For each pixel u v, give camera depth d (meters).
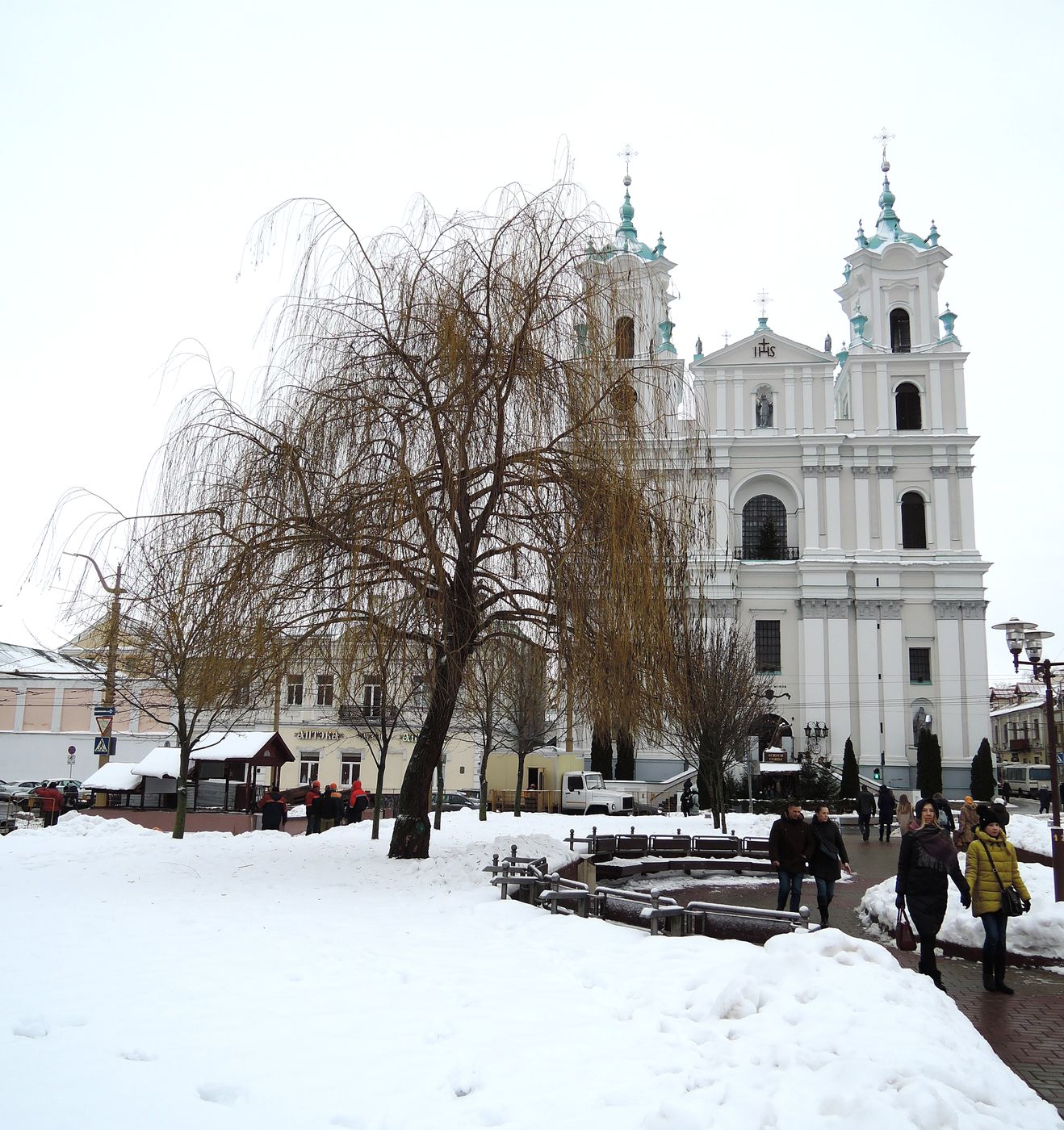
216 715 21.31
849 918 17.02
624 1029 6.98
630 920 13.38
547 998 7.77
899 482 58.34
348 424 14.23
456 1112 5.52
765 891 21.34
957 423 58.19
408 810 16.44
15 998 7.51
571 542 14.02
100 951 9.26
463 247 15.11
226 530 14.25
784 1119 5.22
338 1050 6.46
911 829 10.71
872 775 54.81
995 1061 6.31
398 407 14.31
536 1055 6.41
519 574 15.08
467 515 14.51
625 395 15.02
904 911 10.86
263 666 13.88
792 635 57.34
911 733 55.78
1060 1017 9.72
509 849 17.09
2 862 16.14
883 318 60.38
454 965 8.94
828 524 57.75
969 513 57.47
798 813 14.80
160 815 29.67
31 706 50.94
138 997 7.59
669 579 15.18
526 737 34.84
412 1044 6.60
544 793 49.44
